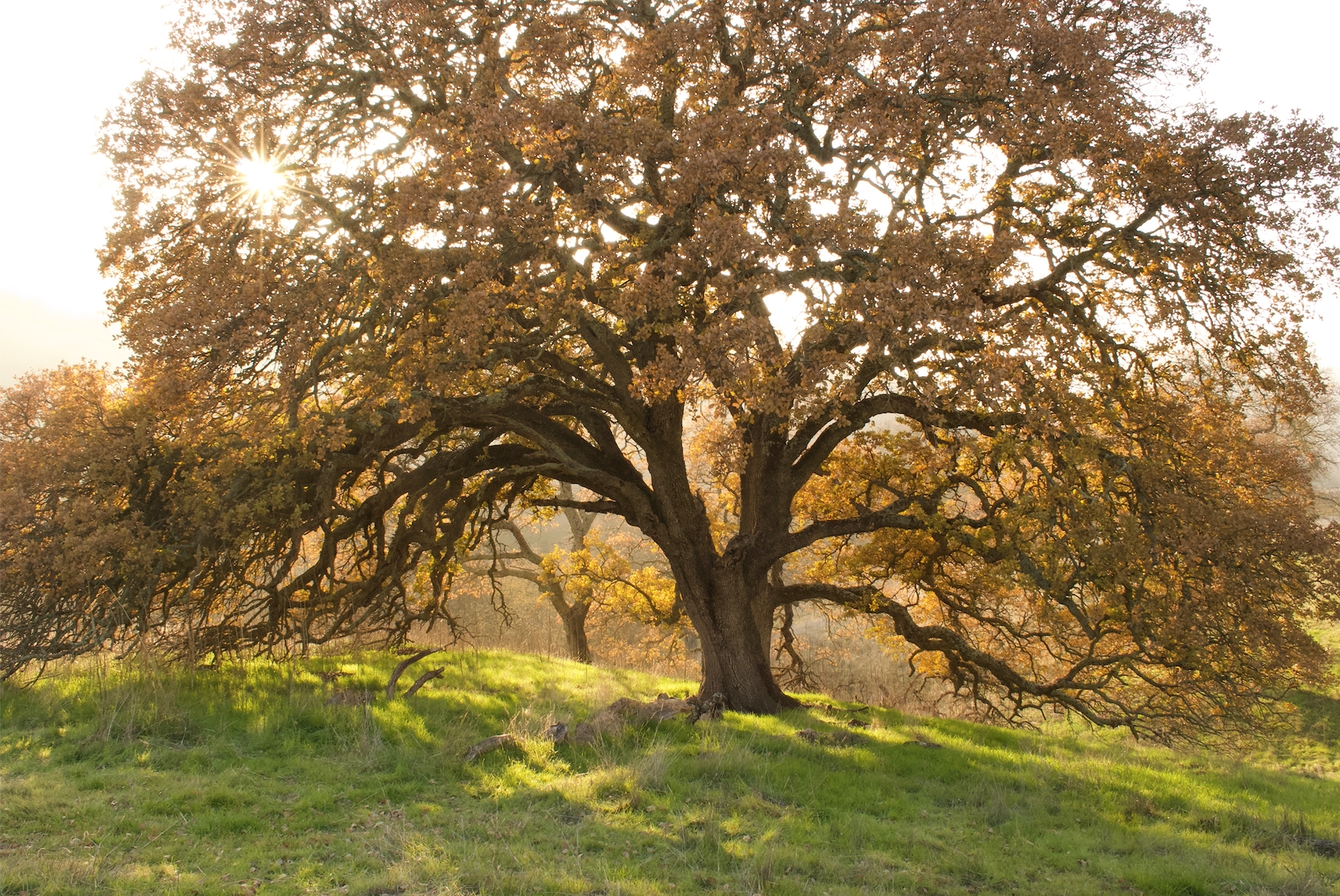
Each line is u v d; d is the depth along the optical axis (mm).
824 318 10750
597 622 32250
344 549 17531
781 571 21719
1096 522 11992
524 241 10828
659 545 15148
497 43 12047
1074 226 13336
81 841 6449
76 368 13117
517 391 12555
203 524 11070
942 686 26953
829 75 11945
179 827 6906
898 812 9156
